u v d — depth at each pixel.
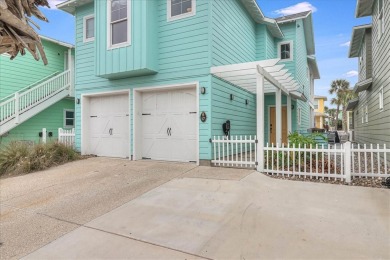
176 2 7.64
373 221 3.52
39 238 3.50
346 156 5.46
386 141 8.01
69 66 14.05
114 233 3.51
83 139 9.53
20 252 3.17
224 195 4.75
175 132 7.88
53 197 5.12
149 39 7.52
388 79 7.64
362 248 2.86
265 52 11.31
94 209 4.41
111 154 9.16
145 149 8.41
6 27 1.66
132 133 8.34
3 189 5.82
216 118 7.45
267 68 6.86
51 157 8.04
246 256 2.79
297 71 12.84
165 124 8.05
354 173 5.63
